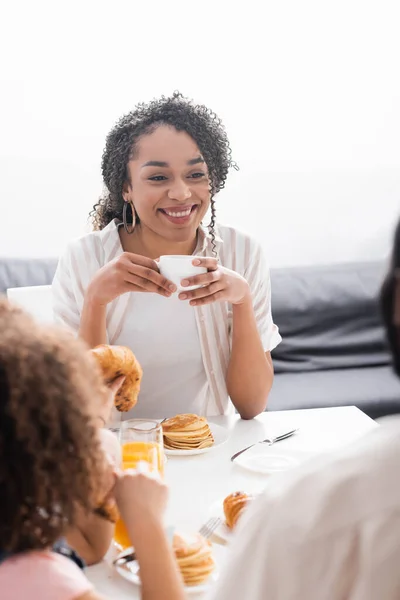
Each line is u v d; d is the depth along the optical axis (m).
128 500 0.83
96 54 3.21
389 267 0.54
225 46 3.31
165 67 3.28
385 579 0.48
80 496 0.70
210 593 0.59
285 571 0.51
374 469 0.51
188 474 1.25
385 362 3.10
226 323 1.64
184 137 1.54
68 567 0.70
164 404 1.66
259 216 3.46
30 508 0.67
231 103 3.36
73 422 0.67
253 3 3.29
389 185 3.50
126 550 0.98
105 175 1.67
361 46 3.39
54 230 3.31
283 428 1.46
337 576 0.50
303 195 3.47
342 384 2.86
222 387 1.66
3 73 3.17
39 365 0.66
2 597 0.67
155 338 1.63
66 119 3.24
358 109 3.44
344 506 0.50
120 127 1.60
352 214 3.51
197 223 1.63
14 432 0.65
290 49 3.35
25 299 2.17
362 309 3.15
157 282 1.43
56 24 3.17
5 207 3.26
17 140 3.22
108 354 1.13
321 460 0.54
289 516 0.52
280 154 3.43
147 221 1.60
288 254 3.51
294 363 3.05
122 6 3.20
